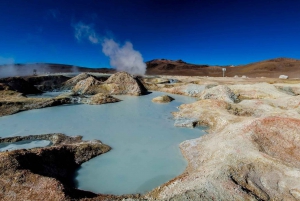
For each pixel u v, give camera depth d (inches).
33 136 418.9
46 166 271.9
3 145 384.2
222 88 801.6
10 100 628.4
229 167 253.4
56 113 592.1
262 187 232.4
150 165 318.0
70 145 336.2
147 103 749.3
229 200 202.8
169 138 423.8
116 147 378.0
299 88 848.3
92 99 733.9
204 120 509.4
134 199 217.3
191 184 232.5
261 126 351.9
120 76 968.3
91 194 241.4
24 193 213.9
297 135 335.6
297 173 241.4
